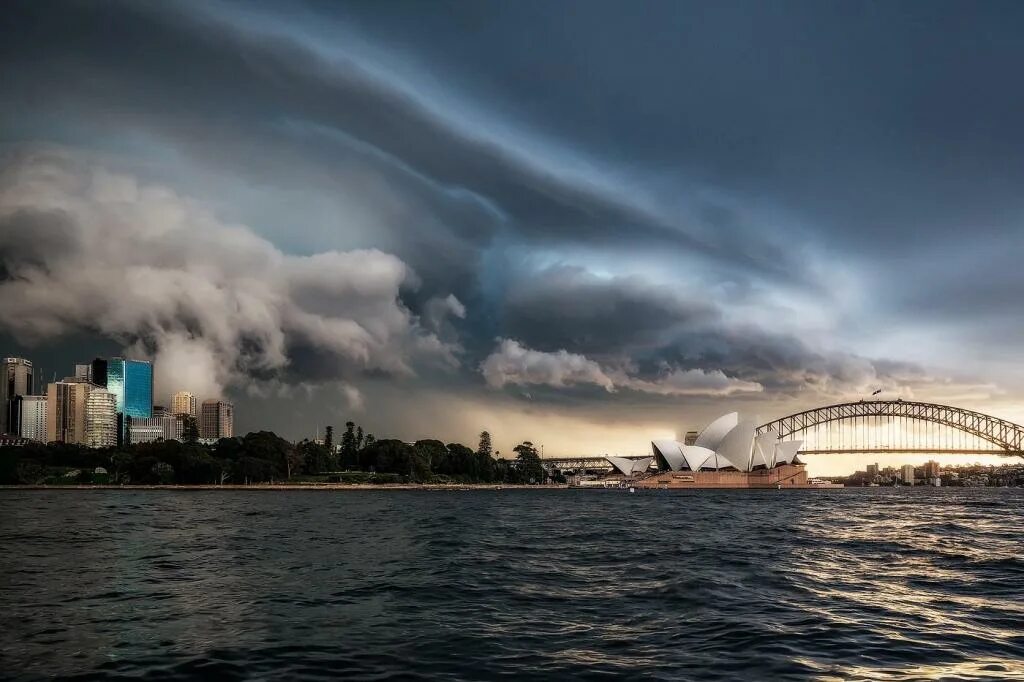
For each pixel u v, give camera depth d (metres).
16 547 51.72
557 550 49.47
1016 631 22.78
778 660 19.23
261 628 23.80
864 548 50.31
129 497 175.75
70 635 22.94
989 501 186.75
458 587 32.34
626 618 25.00
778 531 68.00
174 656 20.16
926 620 24.45
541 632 22.88
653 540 57.59
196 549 50.53
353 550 49.81
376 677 17.92
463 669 18.61
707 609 26.47
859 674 17.91
